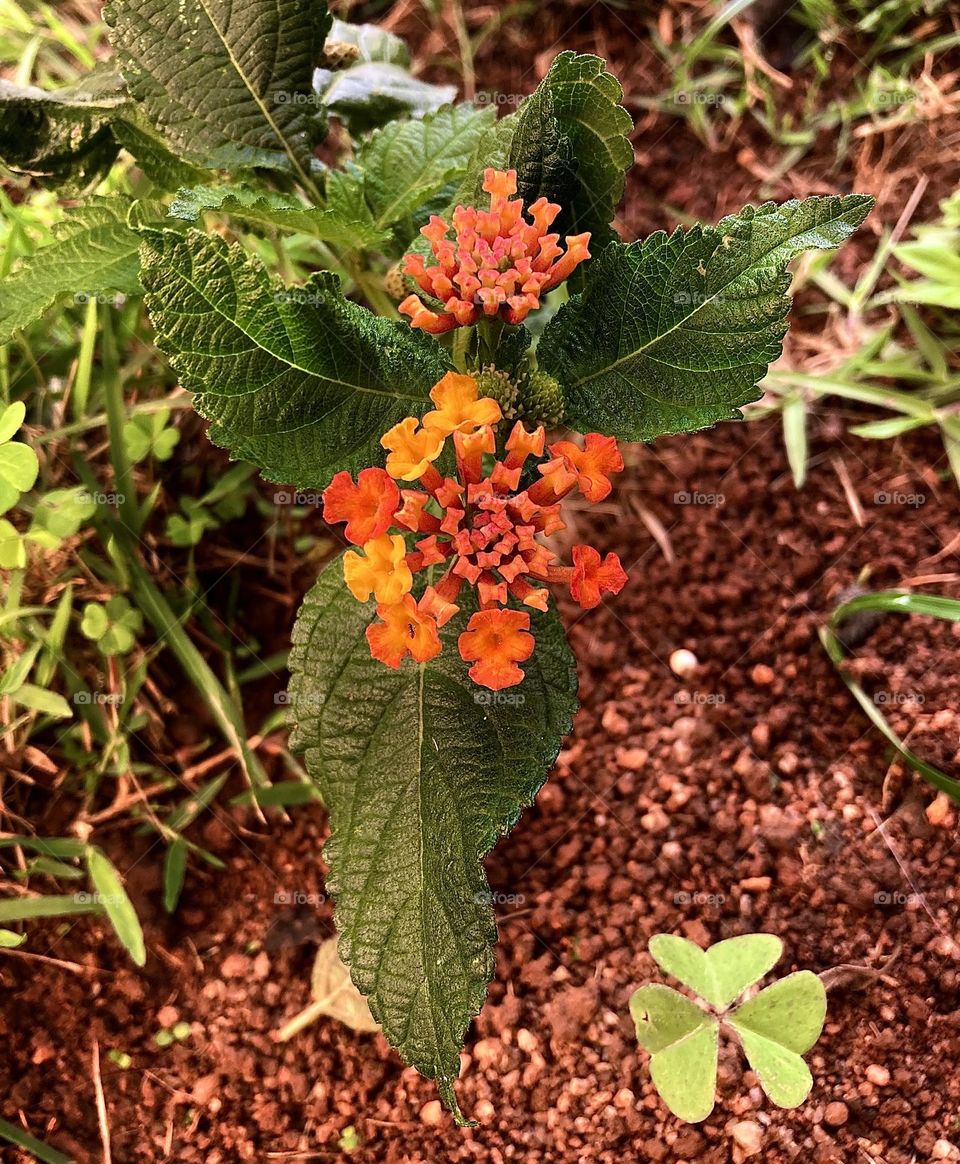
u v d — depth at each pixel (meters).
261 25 0.16
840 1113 0.16
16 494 0.17
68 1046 0.17
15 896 0.18
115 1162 0.16
